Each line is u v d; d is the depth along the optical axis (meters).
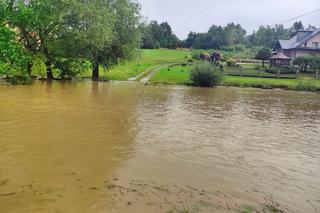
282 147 11.41
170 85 39.03
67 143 10.28
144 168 8.34
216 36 136.50
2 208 5.84
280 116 18.66
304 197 7.12
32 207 5.92
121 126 13.17
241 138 12.39
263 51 70.88
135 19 42.28
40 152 9.23
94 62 40.62
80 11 34.69
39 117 14.12
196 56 95.12
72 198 6.37
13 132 11.34
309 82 41.78
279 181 8.03
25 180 7.18
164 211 6.00
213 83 39.88
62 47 36.34
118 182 7.30
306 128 15.24
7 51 26.94
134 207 6.11
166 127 13.50
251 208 6.35
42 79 35.75
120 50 42.25
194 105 21.20
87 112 16.00
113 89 29.61
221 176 8.10
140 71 59.66
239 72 53.88
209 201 6.57
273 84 41.59
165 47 131.50
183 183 7.47
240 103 23.89
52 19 33.00
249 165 9.14
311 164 9.60
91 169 8.06
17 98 19.53
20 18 30.45
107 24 36.50
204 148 10.61
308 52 74.88
